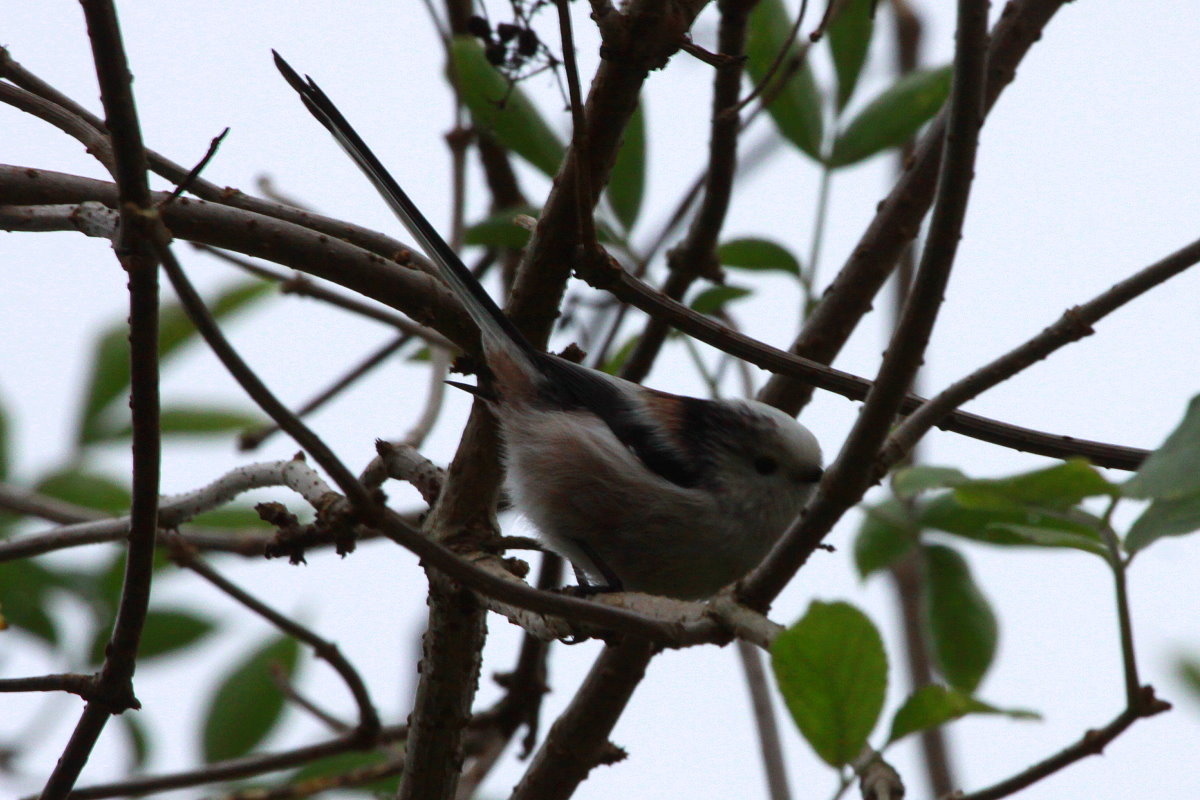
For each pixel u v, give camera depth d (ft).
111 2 15.61
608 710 25.20
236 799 28.19
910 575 35.45
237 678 31.35
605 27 19.74
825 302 28.07
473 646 22.89
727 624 16.19
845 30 31.19
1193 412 12.24
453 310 24.18
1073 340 17.52
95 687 19.80
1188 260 17.40
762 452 26.48
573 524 26.27
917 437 17.11
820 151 31.01
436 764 23.62
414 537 15.02
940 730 31.09
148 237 13.84
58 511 30.81
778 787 26.25
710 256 30.12
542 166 30.89
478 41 30.71
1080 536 14.33
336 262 23.34
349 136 24.71
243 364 14.19
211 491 25.73
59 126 23.73
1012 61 26.61
